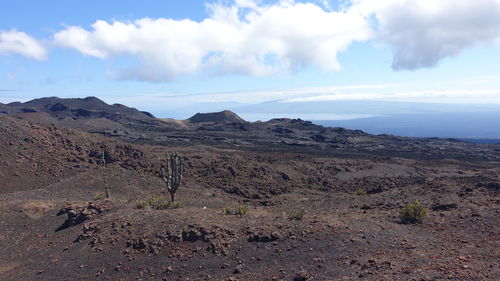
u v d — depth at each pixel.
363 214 20.34
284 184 49.28
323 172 59.41
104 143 57.59
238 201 34.88
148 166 49.34
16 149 46.00
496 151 108.81
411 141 132.88
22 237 20.14
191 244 14.98
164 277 13.03
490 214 17.53
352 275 11.09
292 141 118.50
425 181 52.91
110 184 35.69
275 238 15.03
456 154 99.81
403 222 17.42
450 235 14.88
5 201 28.33
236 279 12.20
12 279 14.48
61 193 32.16
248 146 100.88
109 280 13.31
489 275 9.73
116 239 16.00
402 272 10.53
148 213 18.95
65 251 16.38
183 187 40.62
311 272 11.93
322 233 15.20
